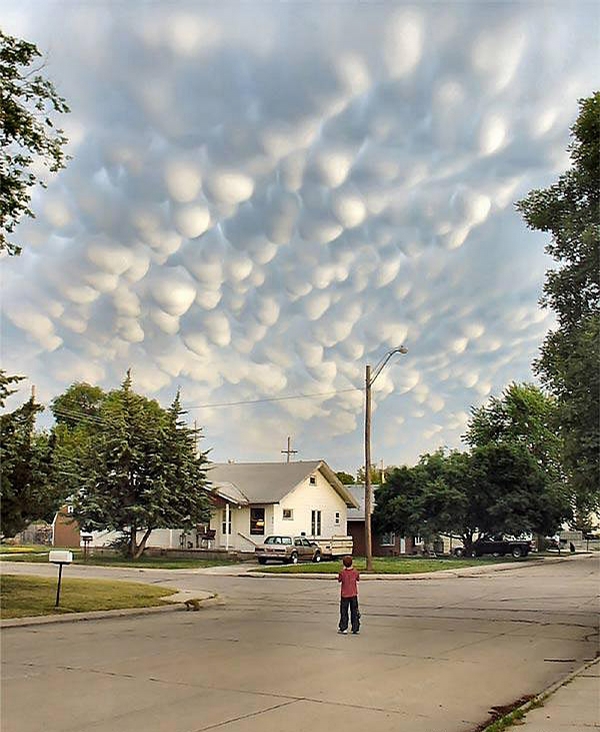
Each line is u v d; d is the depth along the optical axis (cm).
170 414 4866
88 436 6175
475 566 4591
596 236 2002
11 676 1190
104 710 959
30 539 7769
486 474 5944
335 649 1491
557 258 2123
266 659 1364
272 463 5953
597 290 2066
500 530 5869
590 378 1922
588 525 8112
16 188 2056
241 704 998
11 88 1972
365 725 894
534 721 900
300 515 5631
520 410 6831
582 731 851
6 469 2369
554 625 1905
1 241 2105
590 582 3494
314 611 2262
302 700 1024
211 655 1408
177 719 914
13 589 2428
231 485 5509
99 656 1393
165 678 1176
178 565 4381
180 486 4759
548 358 2092
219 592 2939
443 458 6138
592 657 1415
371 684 1139
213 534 5406
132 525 4788
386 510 6109
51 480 2566
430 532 5828
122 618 2088
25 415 2470
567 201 2144
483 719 937
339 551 5153
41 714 938
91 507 4572
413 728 884
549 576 3938
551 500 5894
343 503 6116
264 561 4666
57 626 1897
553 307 2114
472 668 1291
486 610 2273
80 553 5278
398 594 2845
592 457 1947
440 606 2394
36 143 2042
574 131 2083
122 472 4669
